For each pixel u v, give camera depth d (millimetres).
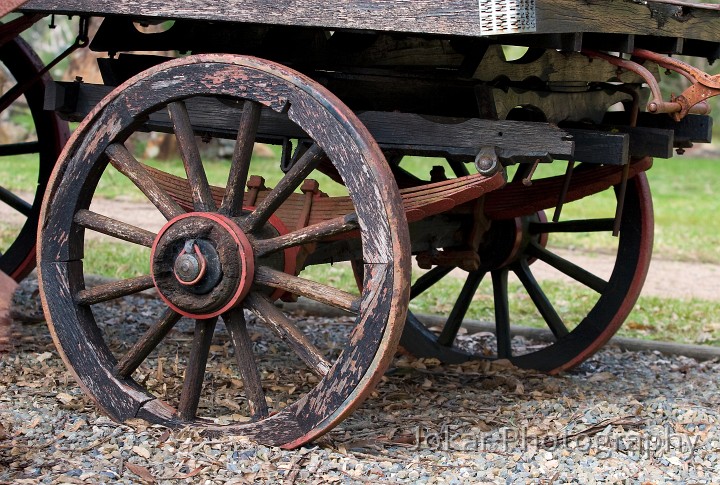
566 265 5926
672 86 21375
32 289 7434
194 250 4117
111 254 9320
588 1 4066
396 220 3844
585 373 6152
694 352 6840
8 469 3797
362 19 3936
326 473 3939
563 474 4051
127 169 4340
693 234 12617
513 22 3648
